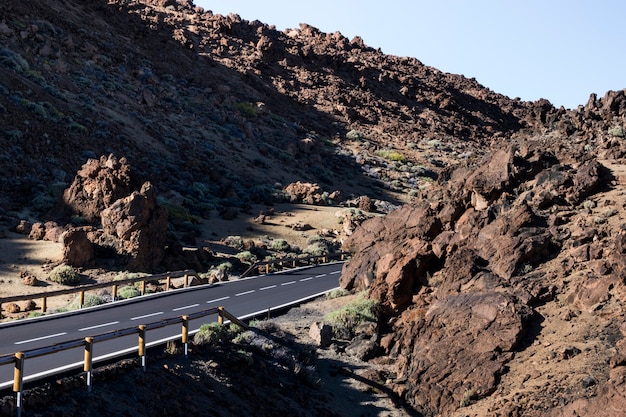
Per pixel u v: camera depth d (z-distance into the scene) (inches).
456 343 914.7
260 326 1023.6
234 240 2018.9
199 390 735.1
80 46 3260.3
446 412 845.8
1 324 958.4
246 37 5073.8
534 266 1021.2
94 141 2445.9
